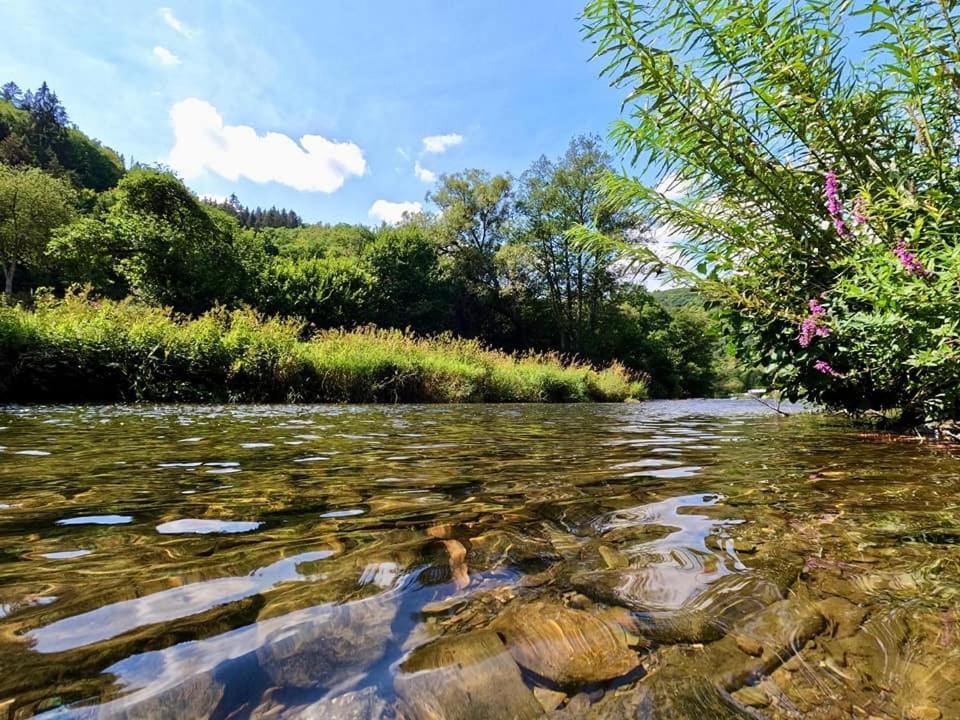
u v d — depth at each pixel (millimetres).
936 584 903
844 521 1279
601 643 694
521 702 566
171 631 673
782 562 997
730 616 780
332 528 1184
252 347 8055
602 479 1837
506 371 12578
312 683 573
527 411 7105
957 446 2885
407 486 1692
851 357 3555
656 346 27000
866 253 2771
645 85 3184
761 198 3389
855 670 650
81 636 654
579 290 27375
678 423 4863
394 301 26953
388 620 730
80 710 503
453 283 28938
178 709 516
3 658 595
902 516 1334
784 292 3600
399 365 9844
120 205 21312
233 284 21297
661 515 1331
